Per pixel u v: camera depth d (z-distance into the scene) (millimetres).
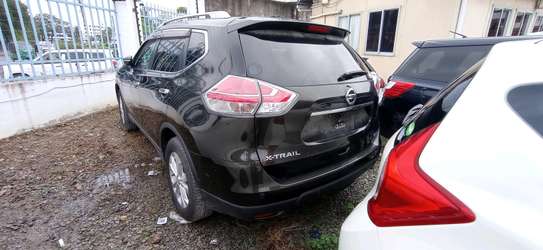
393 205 1082
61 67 5145
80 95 5539
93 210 2576
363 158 2324
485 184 893
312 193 1939
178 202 2426
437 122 1136
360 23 9383
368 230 1146
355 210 1331
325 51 2285
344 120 2156
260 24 2031
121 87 4086
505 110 943
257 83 1768
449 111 1072
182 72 2240
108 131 4719
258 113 1715
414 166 1063
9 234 2260
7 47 4262
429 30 7352
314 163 1976
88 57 5707
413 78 3359
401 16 7781
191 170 2088
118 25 6301
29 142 4152
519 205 830
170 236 2240
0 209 2566
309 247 2117
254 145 1731
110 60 6242
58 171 3301
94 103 5902
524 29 9422
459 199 917
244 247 2129
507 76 1009
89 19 5613
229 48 1930
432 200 970
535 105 939
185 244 2160
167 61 2674
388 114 3615
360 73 2381
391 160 1169
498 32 8531
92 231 2301
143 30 6984
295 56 2051
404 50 7859
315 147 1946
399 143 1289
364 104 2299
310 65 2059
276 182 1791
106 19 6020
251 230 2307
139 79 3174
